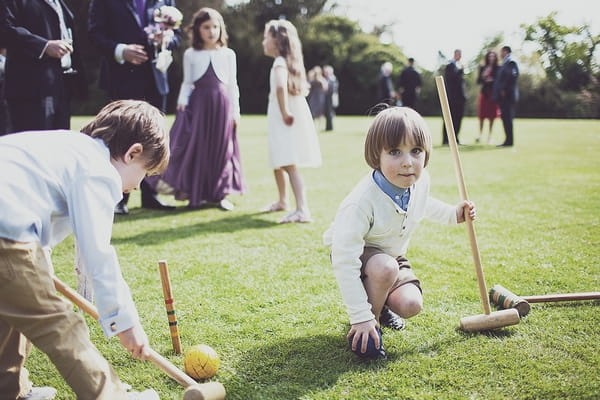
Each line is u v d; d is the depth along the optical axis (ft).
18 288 5.14
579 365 6.76
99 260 5.37
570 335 7.59
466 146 34.78
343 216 7.34
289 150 14.56
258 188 20.36
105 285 5.39
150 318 8.38
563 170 23.21
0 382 5.82
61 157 5.48
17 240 5.13
